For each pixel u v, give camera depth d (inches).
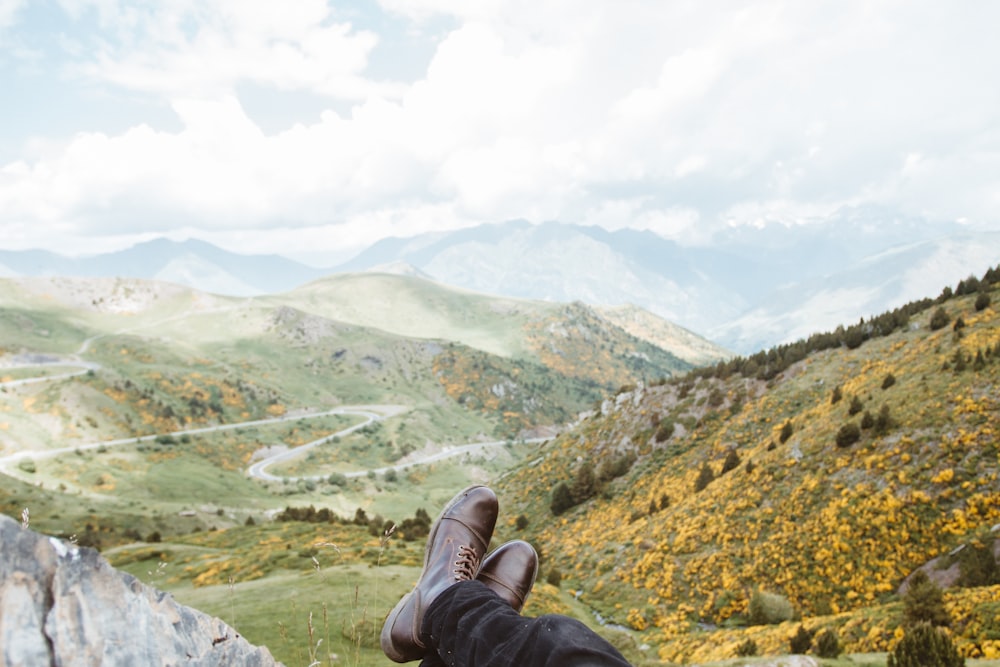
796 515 1755.7
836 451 1934.1
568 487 3619.6
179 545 2050.9
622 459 3550.7
